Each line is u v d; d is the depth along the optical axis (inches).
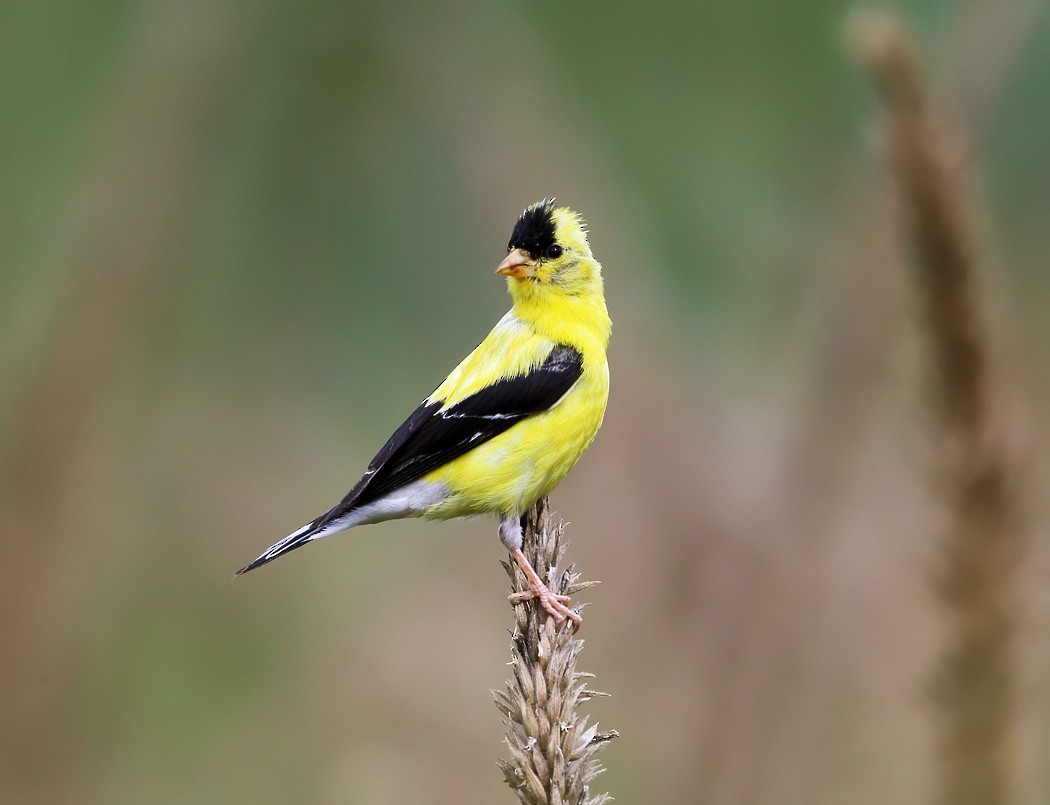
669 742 339.0
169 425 540.1
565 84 633.0
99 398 437.4
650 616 367.9
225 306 605.0
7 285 589.0
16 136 612.7
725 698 315.3
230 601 461.7
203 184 552.4
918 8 521.7
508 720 175.6
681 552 369.7
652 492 388.2
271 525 506.6
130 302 484.7
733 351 519.5
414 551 490.0
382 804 357.1
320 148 622.2
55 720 382.6
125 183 525.0
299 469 550.3
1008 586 113.0
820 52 624.7
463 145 580.1
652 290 518.0
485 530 482.3
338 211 623.5
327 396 601.6
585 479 411.5
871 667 329.7
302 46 608.7
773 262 582.6
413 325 612.7
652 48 654.5
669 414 423.8
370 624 422.0
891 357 321.4
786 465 339.6
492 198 560.7
